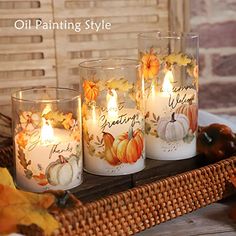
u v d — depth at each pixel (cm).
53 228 62
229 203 83
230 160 81
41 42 96
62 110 75
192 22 123
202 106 128
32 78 97
